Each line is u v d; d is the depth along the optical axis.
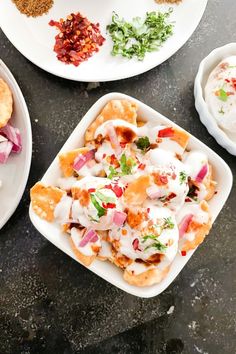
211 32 0.56
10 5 0.55
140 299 0.53
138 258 0.46
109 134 0.46
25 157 0.51
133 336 0.53
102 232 0.46
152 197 0.45
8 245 0.53
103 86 0.55
